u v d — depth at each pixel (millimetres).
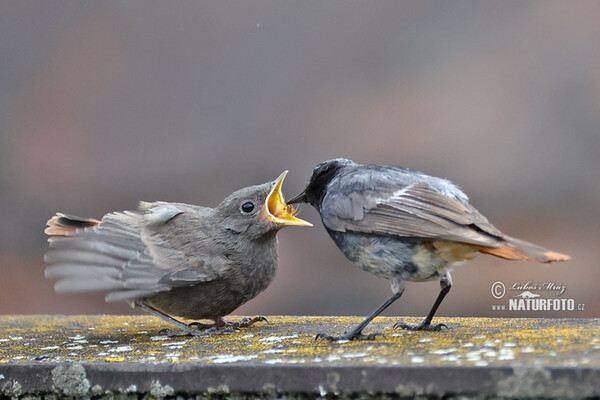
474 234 7227
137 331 8758
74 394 6797
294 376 6352
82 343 8047
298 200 8922
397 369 6148
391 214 7676
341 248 8102
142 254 8070
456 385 6023
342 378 6254
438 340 7191
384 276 7918
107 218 8320
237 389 6465
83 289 7648
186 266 8141
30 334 8672
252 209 8438
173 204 8805
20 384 6910
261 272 8617
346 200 7980
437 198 7605
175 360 6840
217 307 8492
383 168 8320
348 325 8711
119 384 6711
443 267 7672
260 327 8734
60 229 8781
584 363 5965
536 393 5887
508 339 7051
